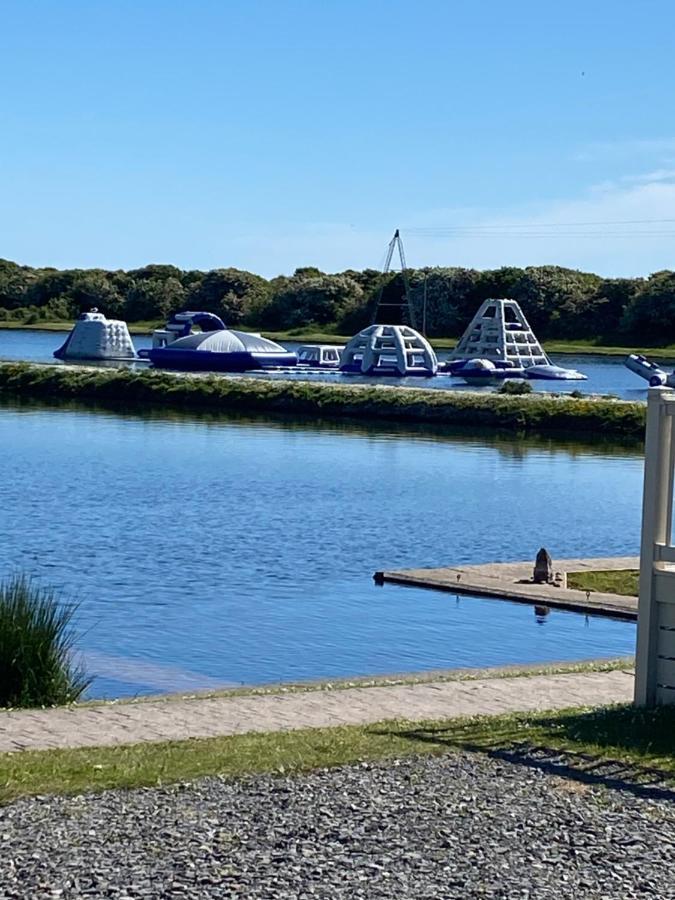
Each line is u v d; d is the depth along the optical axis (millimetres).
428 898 6758
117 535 32094
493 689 12992
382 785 8898
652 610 11469
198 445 56438
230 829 7781
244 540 31719
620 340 170125
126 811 8117
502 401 70938
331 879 6980
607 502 40500
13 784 8727
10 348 142250
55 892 6676
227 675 17578
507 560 30109
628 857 7508
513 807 8445
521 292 176000
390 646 19375
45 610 13430
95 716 11578
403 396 73750
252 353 108000
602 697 12547
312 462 50625
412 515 36906
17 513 35719
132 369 95500
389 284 179750
